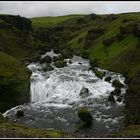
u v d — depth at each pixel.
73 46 139.25
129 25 101.69
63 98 62.59
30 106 57.56
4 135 27.97
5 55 75.88
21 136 27.83
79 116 46.88
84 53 112.56
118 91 60.41
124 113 51.03
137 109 48.84
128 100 54.41
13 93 59.44
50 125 47.50
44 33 157.12
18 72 65.38
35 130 34.31
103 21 153.75
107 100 57.53
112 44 103.69
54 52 123.38
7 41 112.44
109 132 43.34
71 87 67.81
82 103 57.38
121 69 79.56
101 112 51.91
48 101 60.88
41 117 50.94
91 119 46.72
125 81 68.62
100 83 69.19
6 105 57.84
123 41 98.00
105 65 87.94
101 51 104.75
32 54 117.50
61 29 183.12
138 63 77.19
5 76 61.34
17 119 50.91
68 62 96.56
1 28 117.31
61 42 163.38
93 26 161.12
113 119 48.81
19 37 121.31
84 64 92.81
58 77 71.25
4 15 124.81
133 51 83.19
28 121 49.69
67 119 49.53
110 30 125.06
